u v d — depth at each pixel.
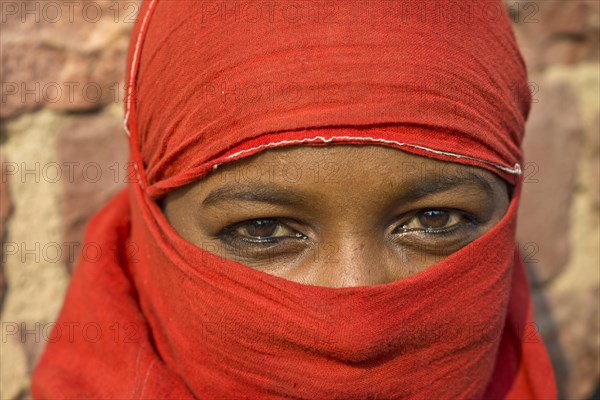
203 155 1.07
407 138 1.02
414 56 1.04
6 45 1.51
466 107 1.08
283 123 1.01
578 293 2.19
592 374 2.24
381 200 1.04
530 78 1.99
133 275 1.40
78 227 1.66
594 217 2.19
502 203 1.20
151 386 1.21
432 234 1.13
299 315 1.07
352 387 1.10
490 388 1.38
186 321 1.17
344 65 1.02
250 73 1.04
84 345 1.34
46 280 1.63
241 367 1.14
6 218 1.57
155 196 1.18
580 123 2.10
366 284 1.06
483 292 1.17
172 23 1.15
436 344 1.14
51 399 1.27
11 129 1.55
